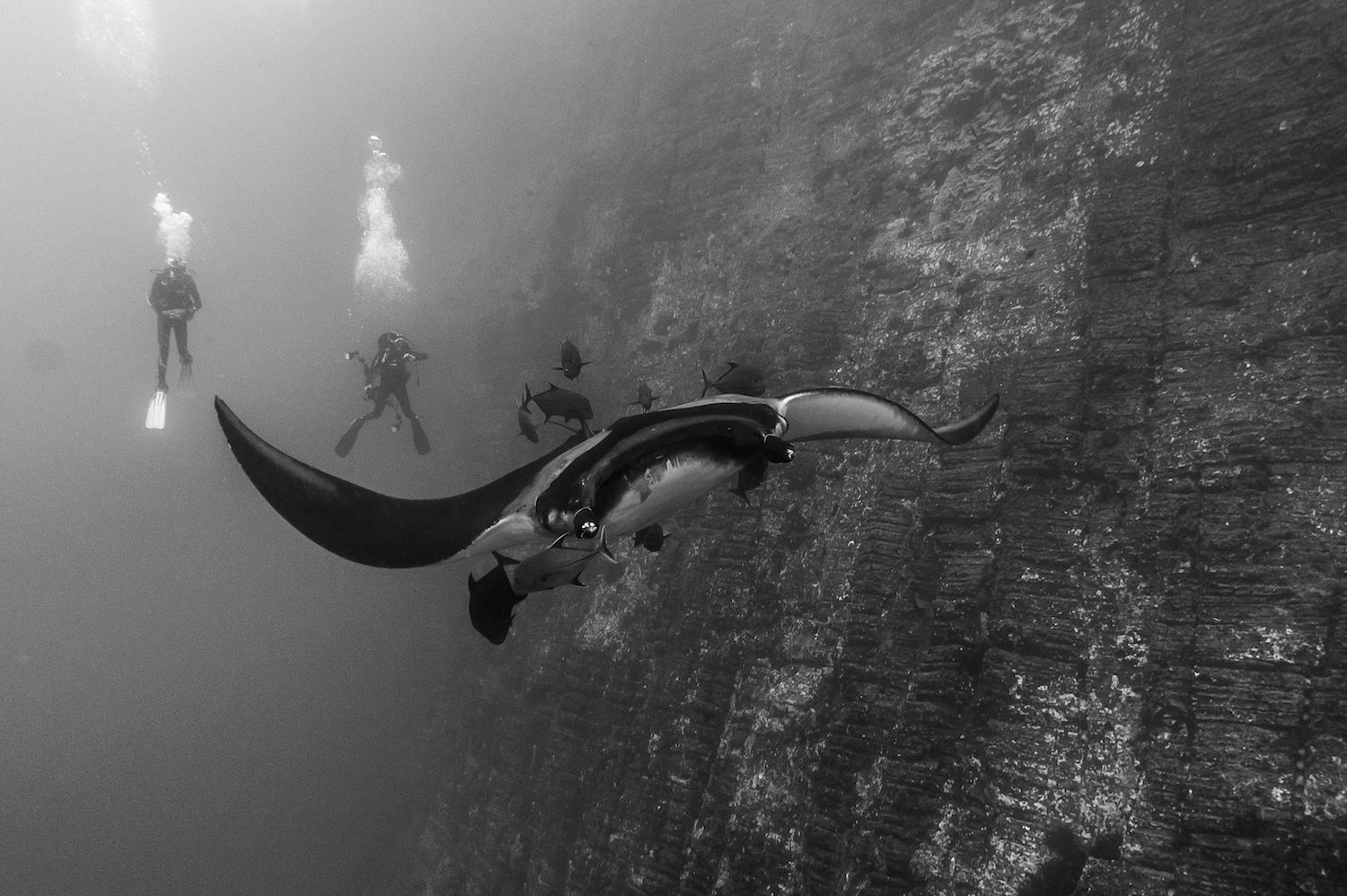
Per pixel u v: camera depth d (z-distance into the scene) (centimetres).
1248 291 756
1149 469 771
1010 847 736
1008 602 810
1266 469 700
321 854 2106
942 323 998
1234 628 675
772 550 1078
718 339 1327
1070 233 912
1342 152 723
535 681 1438
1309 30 764
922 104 1148
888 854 802
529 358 1792
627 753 1168
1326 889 580
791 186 1327
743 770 988
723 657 1081
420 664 2033
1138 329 806
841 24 1338
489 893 1349
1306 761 615
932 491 912
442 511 178
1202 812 642
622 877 1069
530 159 2103
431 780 1730
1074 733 738
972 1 1133
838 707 924
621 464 166
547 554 158
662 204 1548
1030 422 856
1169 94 863
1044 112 989
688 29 1645
